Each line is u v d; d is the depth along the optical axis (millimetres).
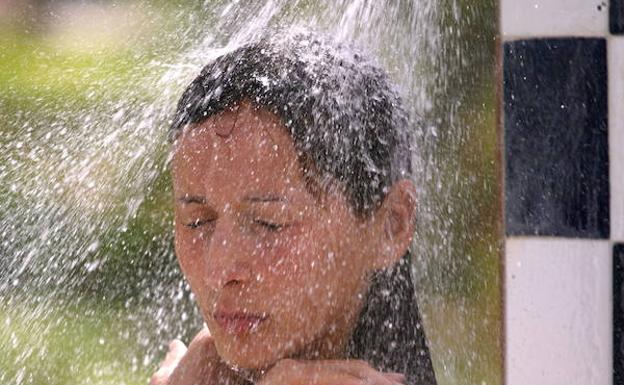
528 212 4848
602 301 4789
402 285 4297
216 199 4008
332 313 4062
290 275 3979
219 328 4020
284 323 3998
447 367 6312
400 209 4250
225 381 4355
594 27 4789
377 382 3898
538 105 4832
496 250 6297
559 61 4816
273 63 4125
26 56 8586
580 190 4805
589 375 4801
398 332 4270
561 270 4820
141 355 7797
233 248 3961
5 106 8227
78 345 7930
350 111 4105
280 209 3975
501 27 4863
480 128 6297
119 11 8070
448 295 6277
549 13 4820
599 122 4789
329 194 4020
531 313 4848
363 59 4316
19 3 8852
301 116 4016
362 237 4109
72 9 8492
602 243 4789
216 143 4039
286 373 3902
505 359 4871
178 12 7309
